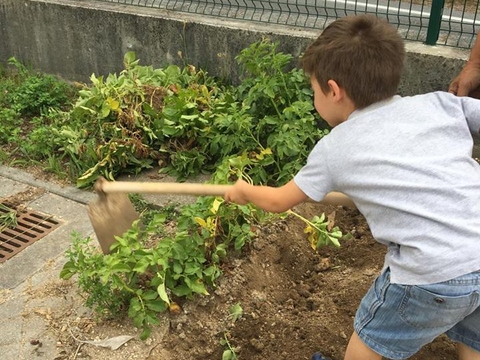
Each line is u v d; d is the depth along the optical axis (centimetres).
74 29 495
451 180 194
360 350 221
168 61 473
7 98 486
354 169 196
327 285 307
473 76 316
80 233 345
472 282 189
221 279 300
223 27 439
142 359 262
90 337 272
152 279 278
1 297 298
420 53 383
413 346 212
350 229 345
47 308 289
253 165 369
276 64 390
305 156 367
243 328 279
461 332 227
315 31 426
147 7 479
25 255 328
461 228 189
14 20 521
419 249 190
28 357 263
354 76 203
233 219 319
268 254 319
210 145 391
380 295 207
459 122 205
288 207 212
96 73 507
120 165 395
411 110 203
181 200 370
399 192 192
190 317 282
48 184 395
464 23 411
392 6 483
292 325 282
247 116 371
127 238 277
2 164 418
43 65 529
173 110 392
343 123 205
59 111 443
